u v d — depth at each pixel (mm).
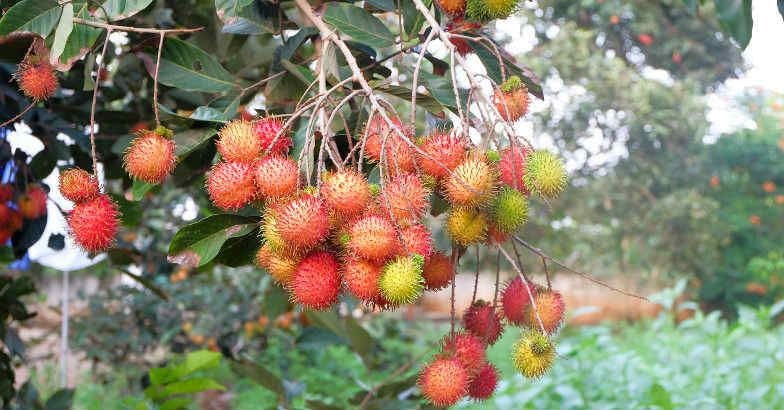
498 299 692
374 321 3771
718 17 625
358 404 973
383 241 571
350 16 749
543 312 669
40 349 3404
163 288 2857
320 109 622
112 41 1101
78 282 3732
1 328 1199
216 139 781
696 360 2059
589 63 4840
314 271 600
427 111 761
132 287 2816
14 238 1025
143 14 918
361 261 585
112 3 712
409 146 582
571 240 4953
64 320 2693
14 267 1440
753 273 5594
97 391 2852
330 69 705
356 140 755
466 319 695
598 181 4961
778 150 5758
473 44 740
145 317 2828
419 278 571
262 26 796
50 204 1146
